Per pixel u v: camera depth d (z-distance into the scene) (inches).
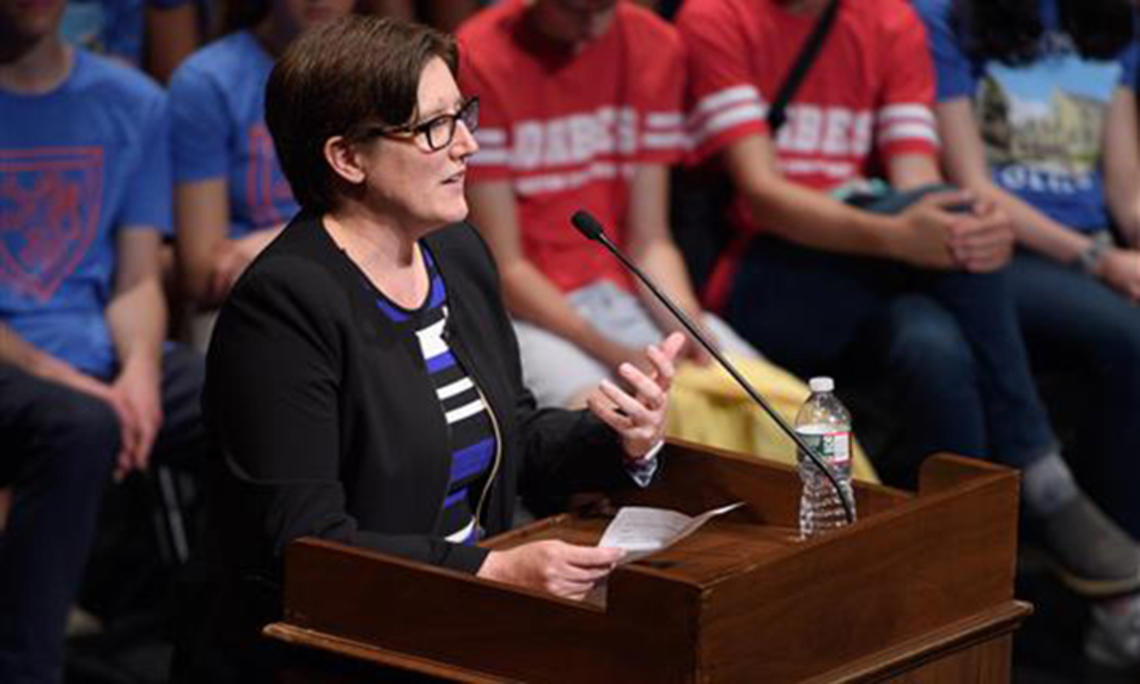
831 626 263.3
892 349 518.0
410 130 289.4
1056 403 578.9
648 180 514.3
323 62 291.1
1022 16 557.3
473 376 307.9
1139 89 587.8
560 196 505.0
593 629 253.8
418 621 269.7
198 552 312.2
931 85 550.9
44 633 440.8
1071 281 549.6
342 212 299.0
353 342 290.8
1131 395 542.0
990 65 563.5
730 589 247.3
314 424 287.3
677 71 515.5
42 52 478.9
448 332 306.7
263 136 501.4
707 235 538.6
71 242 485.7
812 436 301.9
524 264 494.9
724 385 476.4
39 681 439.5
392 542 282.7
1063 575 530.9
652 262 511.8
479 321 314.3
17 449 446.0
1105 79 575.5
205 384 295.0
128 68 495.5
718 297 536.7
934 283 522.0
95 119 486.3
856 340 534.9
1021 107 567.8
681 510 317.7
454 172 293.4
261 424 286.4
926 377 512.7
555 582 279.3
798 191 523.8
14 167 479.2
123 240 493.7
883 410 542.3
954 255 514.3
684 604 245.0
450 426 302.0
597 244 510.0
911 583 275.7
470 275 317.7
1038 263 556.4
